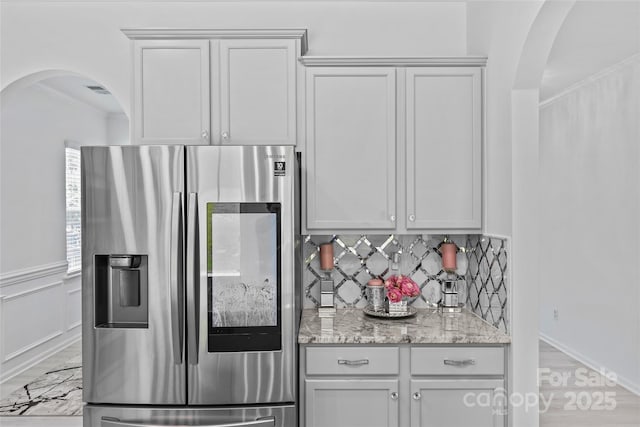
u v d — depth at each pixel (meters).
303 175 2.62
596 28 3.07
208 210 2.15
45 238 4.62
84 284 2.17
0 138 3.99
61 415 3.23
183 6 2.99
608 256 4.14
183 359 2.15
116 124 6.12
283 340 2.17
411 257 2.95
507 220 2.32
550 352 4.89
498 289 2.42
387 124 2.61
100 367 2.17
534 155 2.27
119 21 2.98
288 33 2.59
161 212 2.15
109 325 2.20
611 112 4.05
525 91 2.27
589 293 4.43
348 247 2.94
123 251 2.16
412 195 2.62
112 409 2.18
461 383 2.30
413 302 2.96
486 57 2.59
